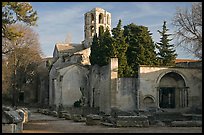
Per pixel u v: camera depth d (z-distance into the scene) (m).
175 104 45.53
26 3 25.80
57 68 62.94
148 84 43.78
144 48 49.84
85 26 73.25
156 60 51.47
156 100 43.75
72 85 60.62
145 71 43.91
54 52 77.25
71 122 33.62
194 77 45.31
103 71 49.19
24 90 74.25
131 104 44.41
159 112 41.84
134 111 43.59
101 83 50.12
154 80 44.03
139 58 49.00
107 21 71.50
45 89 74.00
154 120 32.47
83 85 61.03
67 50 72.31
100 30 68.31
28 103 71.56
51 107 62.38
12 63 60.53
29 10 26.08
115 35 49.53
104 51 48.84
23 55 63.25
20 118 21.69
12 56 59.59
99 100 50.97
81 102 58.41
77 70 61.34
